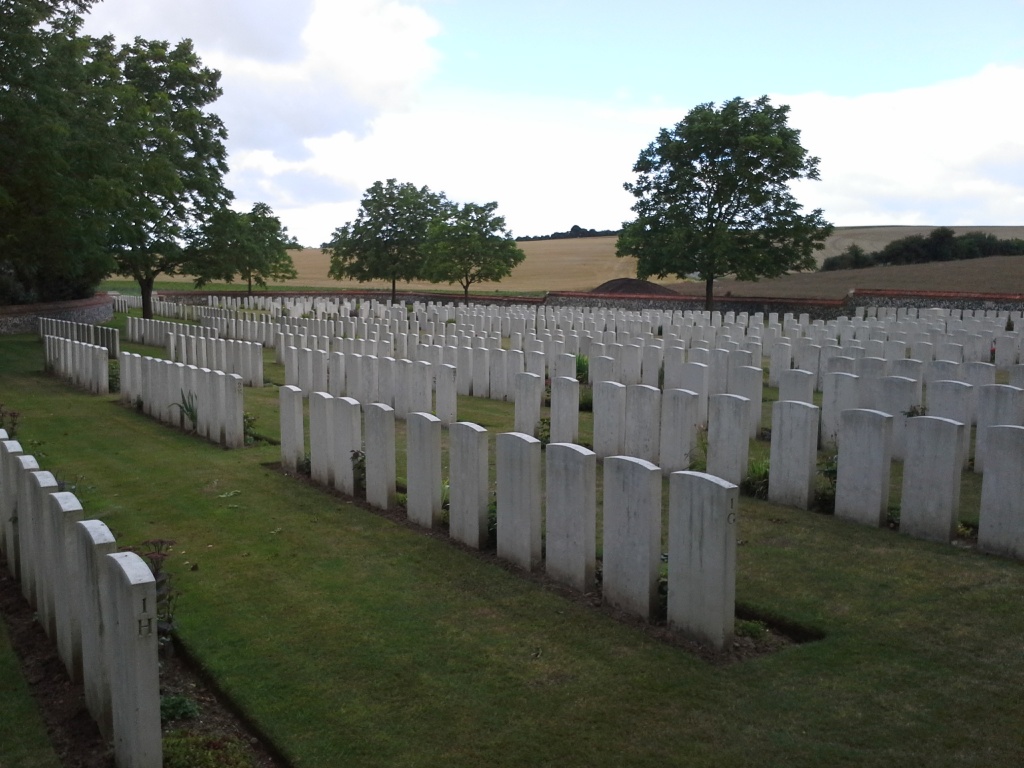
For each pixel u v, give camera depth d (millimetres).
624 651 5785
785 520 8711
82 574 5023
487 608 6547
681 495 5891
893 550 7730
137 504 9516
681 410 10445
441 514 8539
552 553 7090
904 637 5914
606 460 6469
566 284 76625
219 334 32469
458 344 22188
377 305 46562
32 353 26750
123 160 23594
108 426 14391
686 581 5914
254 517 8961
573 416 12031
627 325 27156
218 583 7109
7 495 7371
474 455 7762
